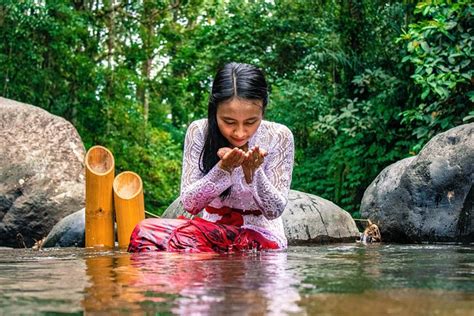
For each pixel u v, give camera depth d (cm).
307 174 1212
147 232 307
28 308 101
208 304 103
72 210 655
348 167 1050
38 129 693
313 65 1177
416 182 478
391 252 281
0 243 650
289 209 493
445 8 647
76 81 1316
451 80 632
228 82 285
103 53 1519
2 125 688
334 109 1024
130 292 121
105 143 1395
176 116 2234
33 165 663
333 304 100
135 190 484
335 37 1109
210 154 321
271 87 1337
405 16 938
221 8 1661
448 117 666
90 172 477
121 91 1441
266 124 337
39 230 648
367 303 101
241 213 333
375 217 524
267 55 1300
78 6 1467
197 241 302
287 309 95
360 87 1047
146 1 1527
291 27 1320
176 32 1652
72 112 1328
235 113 283
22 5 1103
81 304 105
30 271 177
